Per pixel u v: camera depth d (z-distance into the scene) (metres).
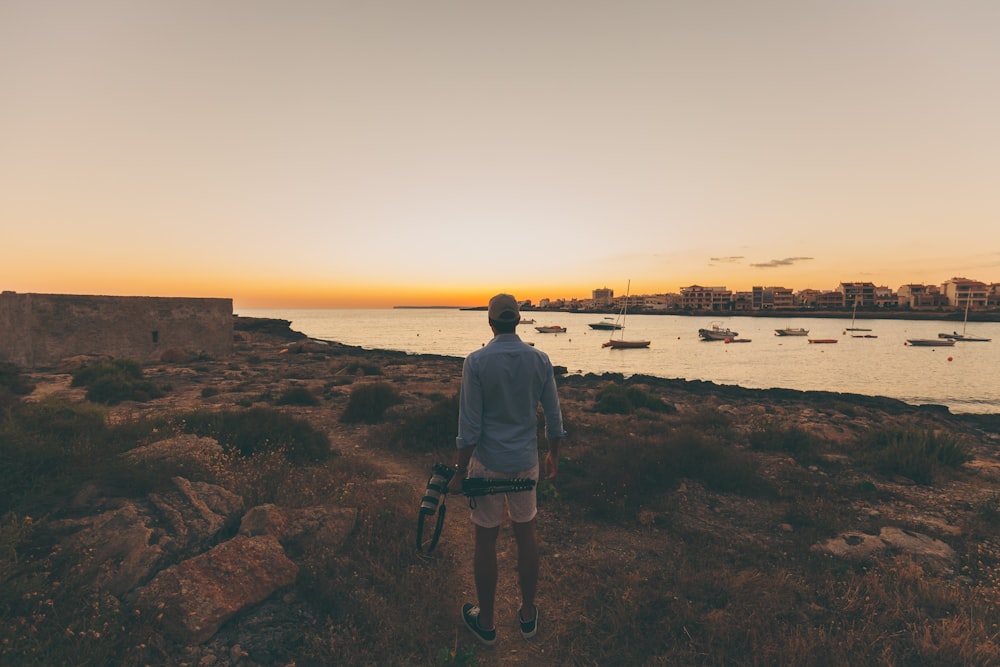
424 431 8.81
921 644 3.02
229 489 4.61
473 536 4.82
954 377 42.72
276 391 17.17
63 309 26.91
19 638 2.45
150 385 16.31
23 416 5.45
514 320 2.97
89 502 3.83
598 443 8.24
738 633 3.13
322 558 3.68
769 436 9.41
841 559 4.35
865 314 192.88
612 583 3.84
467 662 2.92
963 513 5.70
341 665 2.81
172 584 3.01
